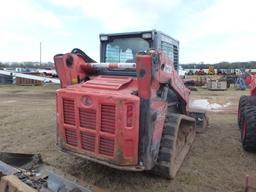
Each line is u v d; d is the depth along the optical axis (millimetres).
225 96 18266
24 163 4141
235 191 4449
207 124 8445
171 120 4738
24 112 10891
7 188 3121
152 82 3936
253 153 6113
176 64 6250
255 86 7266
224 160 5707
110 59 5812
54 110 11492
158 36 5191
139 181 4691
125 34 5469
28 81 25578
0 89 21641
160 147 4621
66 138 4473
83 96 4133
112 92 4098
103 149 4090
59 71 4805
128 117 3865
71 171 5008
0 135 7363
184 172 5062
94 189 3500
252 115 5969
